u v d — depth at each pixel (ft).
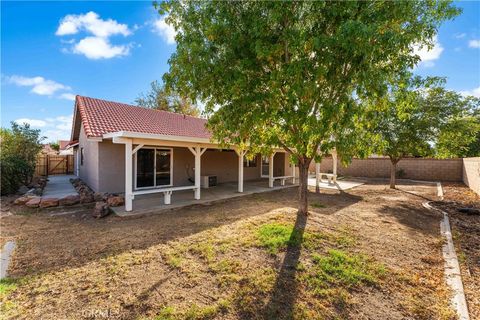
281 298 9.73
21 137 39.88
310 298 9.79
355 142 15.03
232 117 15.57
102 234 17.63
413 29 12.61
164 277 11.34
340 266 12.28
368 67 11.60
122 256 13.65
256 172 56.54
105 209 23.27
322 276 11.35
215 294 9.96
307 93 12.42
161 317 8.53
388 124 36.32
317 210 24.31
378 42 10.77
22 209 25.23
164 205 27.27
